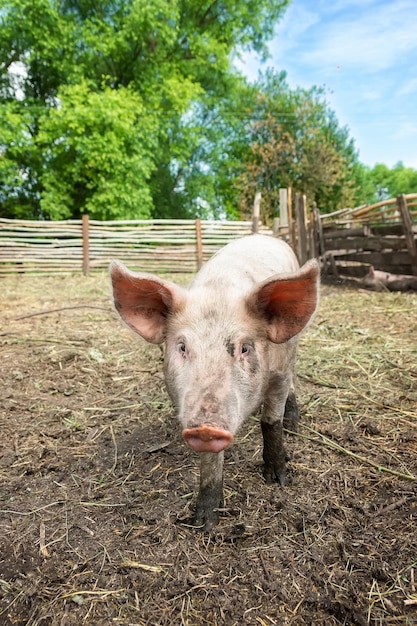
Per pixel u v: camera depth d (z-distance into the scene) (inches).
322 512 32.9
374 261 126.2
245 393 28.6
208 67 313.9
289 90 419.8
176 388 29.0
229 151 392.8
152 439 43.9
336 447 41.2
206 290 31.3
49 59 253.0
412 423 44.9
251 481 36.8
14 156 233.0
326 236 150.3
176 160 301.1
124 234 177.2
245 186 357.1
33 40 245.3
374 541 30.0
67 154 228.1
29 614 25.7
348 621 24.9
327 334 76.1
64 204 232.5
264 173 362.0
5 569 28.7
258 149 361.4
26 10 236.4
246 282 33.6
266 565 28.4
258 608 25.7
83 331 81.4
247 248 41.5
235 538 30.6
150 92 262.2
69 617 25.5
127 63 280.8
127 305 31.5
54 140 223.0
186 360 28.5
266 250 42.6
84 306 100.5
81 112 207.5
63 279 157.6
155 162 285.7
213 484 32.4
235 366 28.1
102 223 175.0
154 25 247.8
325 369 59.8
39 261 171.2
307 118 377.1
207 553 29.5
